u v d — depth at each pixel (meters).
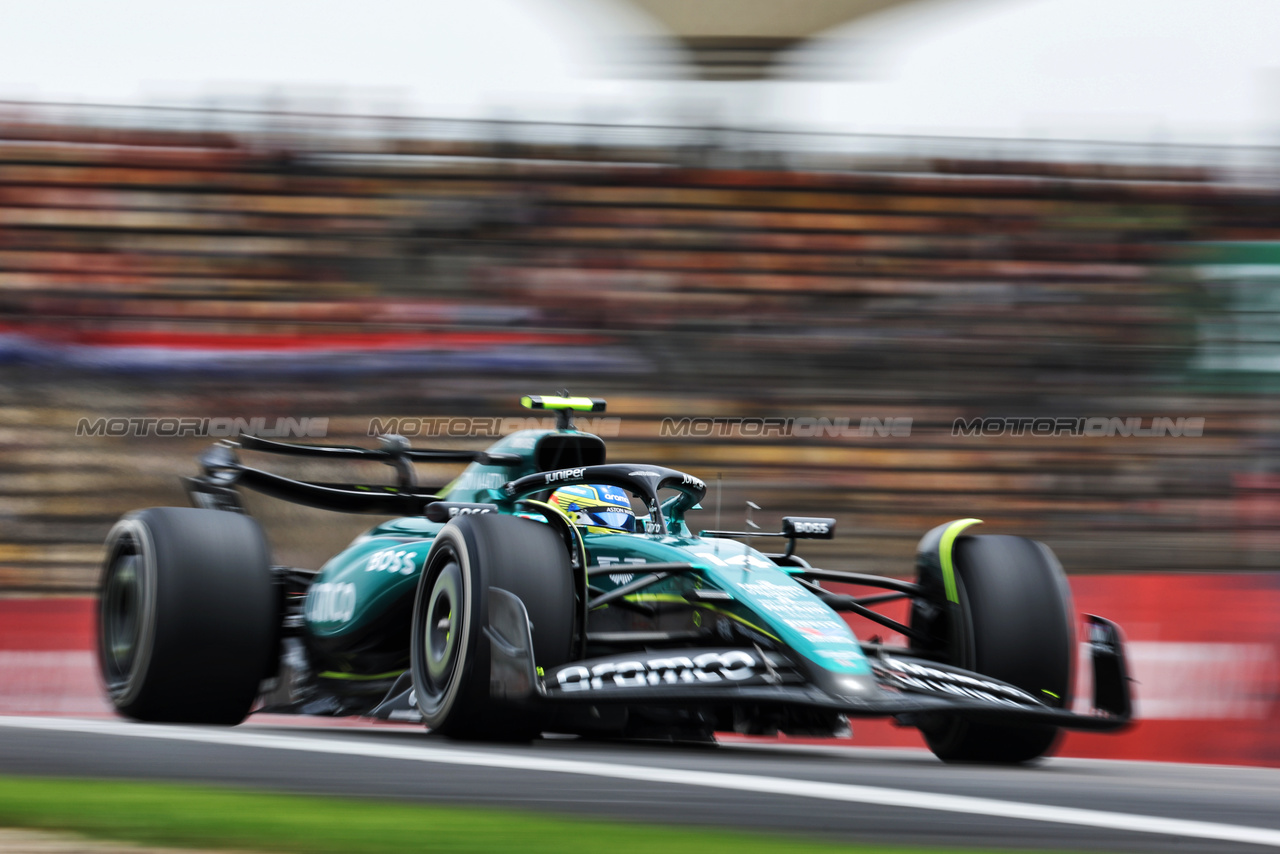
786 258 44.88
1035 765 17.62
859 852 6.91
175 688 18.08
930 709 14.31
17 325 41.06
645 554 16.98
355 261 43.34
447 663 15.42
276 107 44.53
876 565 39.34
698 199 45.25
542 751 13.52
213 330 41.88
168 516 18.66
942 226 45.56
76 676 27.39
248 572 18.64
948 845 7.40
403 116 44.91
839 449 41.44
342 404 41.06
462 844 6.80
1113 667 16.95
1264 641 26.86
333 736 15.12
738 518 40.03
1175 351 43.84
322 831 7.10
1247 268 44.75
